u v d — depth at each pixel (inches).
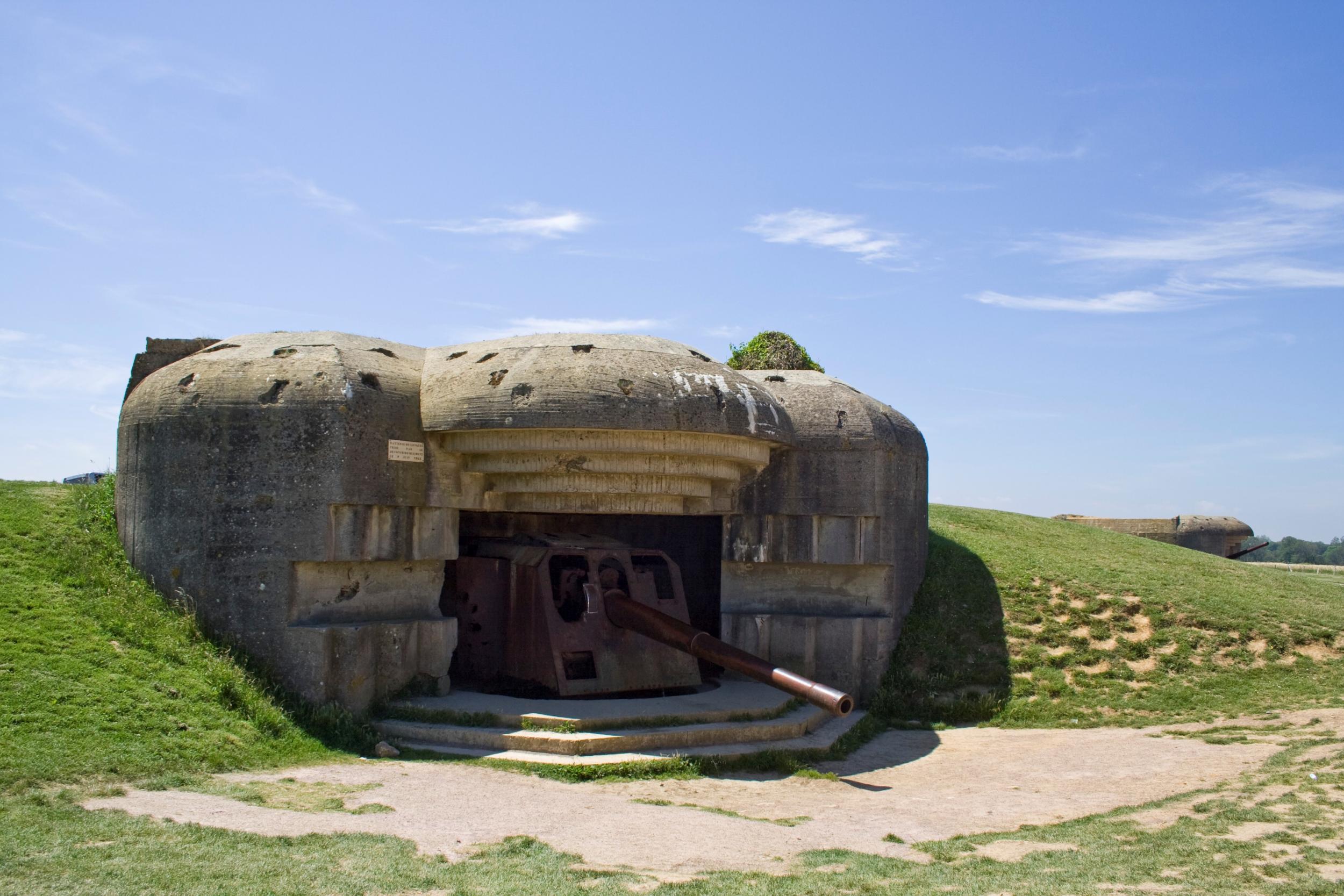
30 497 589.3
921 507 716.7
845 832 363.9
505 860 306.8
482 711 495.2
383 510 523.8
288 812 347.3
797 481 625.6
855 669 620.1
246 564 505.4
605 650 561.3
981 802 415.8
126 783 368.5
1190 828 349.7
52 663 435.5
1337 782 396.2
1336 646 659.4
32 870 273.0
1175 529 1401.3
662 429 509.7
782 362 1021.8
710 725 502.3
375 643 518.9
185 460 518.0
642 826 358.9
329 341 558.3
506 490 552.4
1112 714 591.5
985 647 660.1
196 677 467.2
